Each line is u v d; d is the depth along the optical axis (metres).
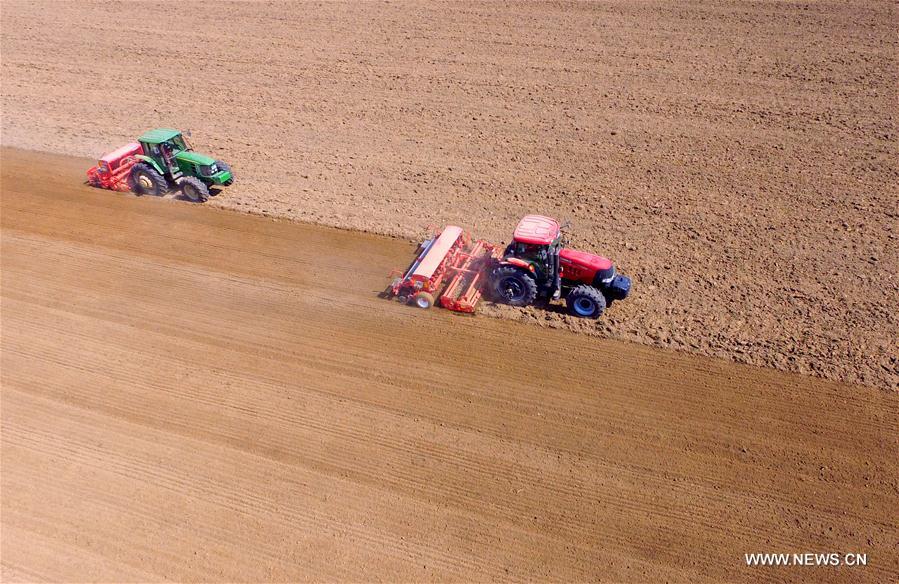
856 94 23.33
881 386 12.14
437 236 16.17
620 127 22.34
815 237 16.41
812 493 10.37
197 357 13.48
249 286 15.52
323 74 27.78
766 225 16.95
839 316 13.85
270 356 13.45
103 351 13.72
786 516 10.07
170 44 31.78
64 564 9.88
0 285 15.73
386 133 22.72
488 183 19.48
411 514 10.36
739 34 28.89
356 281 15.59
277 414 12.12
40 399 12.65
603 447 11.24
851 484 10.47
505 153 21.12
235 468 11.17
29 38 33.16
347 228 17.59
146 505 10.65
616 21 31.50
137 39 32.59
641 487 10.58
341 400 12.36
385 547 9.92
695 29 29.81
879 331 13.41
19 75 28.77
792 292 14.61
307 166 20.81
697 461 10.94
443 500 10.54
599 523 10.10
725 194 18.39
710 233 16.77
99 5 37.81
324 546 9.96
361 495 10.66
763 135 21.30
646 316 14.09
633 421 11.69
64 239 17.44
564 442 11.36
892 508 10.11
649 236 16.77
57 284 15.74
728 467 10.82
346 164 20.84
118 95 26.52
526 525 10.12
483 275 15.31
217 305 14.92
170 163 19.00
